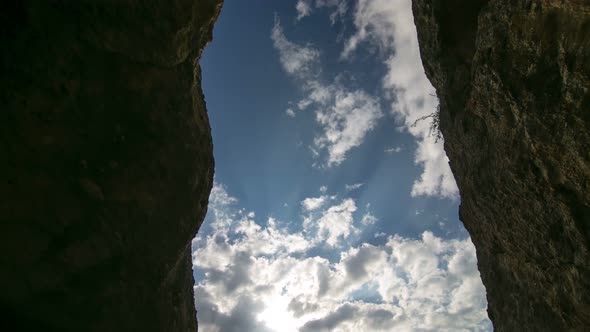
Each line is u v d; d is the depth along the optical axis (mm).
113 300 6441
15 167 5309
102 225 6219
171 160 7043
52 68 5324
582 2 4828
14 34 4957
